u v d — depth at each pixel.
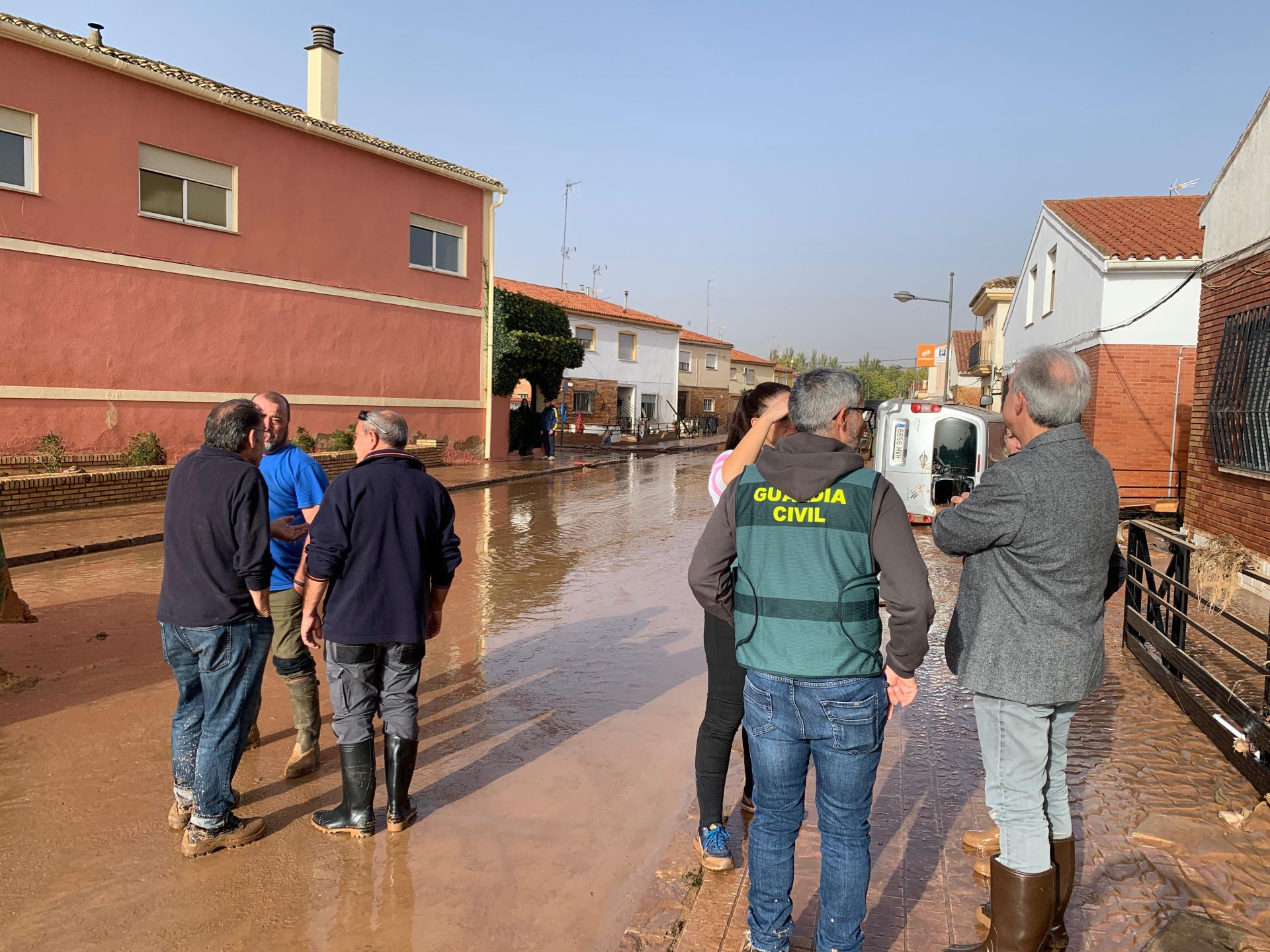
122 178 13.61
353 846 3.55
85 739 4.57
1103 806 3.72
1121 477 14.10
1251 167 8.65
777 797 2.52
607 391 38.28
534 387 27.19
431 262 20.44
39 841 3.52
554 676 5.85
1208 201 9.77
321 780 4.17
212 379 15.27
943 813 3.71
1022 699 2.51
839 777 2.43
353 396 18.31
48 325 12.80
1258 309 8.25
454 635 6.85
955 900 3.04
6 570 5.85
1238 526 8.68
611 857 3.50
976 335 40.12
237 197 15.48
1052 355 2.57
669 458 29.25
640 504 15.97
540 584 8.85
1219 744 4.34
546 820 3.81
